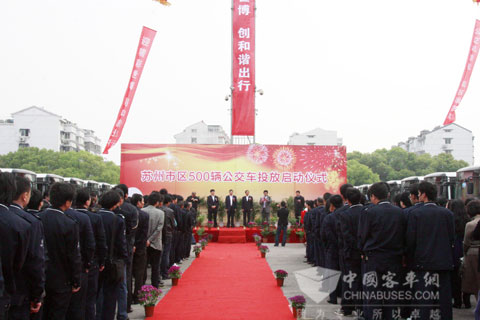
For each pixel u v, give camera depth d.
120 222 5.34
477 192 14.62
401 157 60.59
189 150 20.44
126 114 16.86
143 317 5.99
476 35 15.48
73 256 4.15
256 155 20.53
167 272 8.98
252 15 19.56
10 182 3.43
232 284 8.41
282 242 16.23
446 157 59.53
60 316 4.11
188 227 11.67
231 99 19.61
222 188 20.36
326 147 20.80
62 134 67.12
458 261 6.60
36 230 3.53
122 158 20.27
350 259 5.93
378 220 5.18
